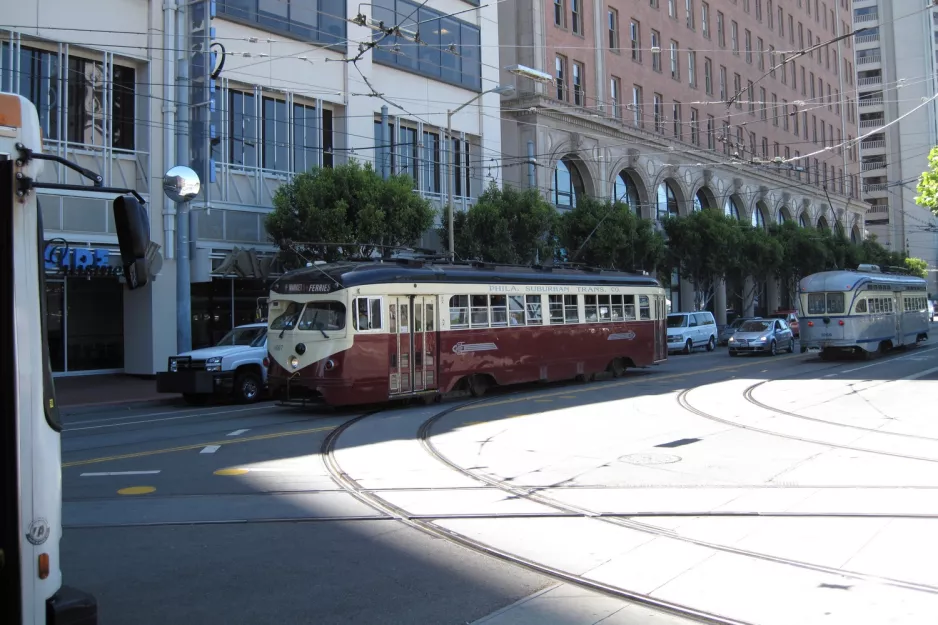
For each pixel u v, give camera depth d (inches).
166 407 772.6
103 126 916.0
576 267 906.1
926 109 3484.3
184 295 893.2
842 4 2881.4
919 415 566.9
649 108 1781.5
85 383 949.8
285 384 650.8
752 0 2258.9
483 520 311.6
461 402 709.9
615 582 237.9
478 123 1366.9
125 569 257.8
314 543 285.0
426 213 1015.6
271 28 1050.1
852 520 298.0
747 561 253.8
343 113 1141.7
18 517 144.7
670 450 449.7
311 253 946.7
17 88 851.4
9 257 147.6
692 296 2025.1
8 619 143.9
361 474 401.7
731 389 765.3
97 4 909.2
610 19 1692.9
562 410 632.4
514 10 1496.1
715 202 2016.5
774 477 375.6
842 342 1101.7
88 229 900.0
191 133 958.4
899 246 3521.2
